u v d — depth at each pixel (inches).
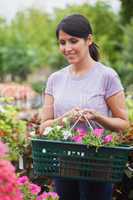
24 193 175.6
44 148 178.4
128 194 219.6
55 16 1202.0
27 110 409.7
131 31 869.8
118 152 175.8
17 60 1079.0
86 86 192.1
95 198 187.6
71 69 195.9
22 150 235.5
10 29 1210.6
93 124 190.2
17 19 1318.9
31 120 253.4
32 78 1070.4
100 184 185.9
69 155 177.3
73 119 186.5
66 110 193.0
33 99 428.8
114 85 191.6
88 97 191.0
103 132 186.7
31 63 1079.0
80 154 176.7
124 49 902.4
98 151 175.8
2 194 135.9
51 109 199.3
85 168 177.6
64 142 176.4
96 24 1066.1
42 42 1208.2
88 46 193.5
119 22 895.1
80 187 188.5
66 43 189.6
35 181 229.5
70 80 194.7
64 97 193.8
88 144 174.9
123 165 177.6
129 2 450.0
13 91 393.1
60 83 196.9
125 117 192.9
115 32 1065.5
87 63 193.3
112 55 1030.4
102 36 1042.7
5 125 246.5
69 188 193.0
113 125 189.5
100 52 200.8
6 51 1082.7
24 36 1200.8
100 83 191.5
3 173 136.4
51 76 199.3
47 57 1077.8
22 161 229.5
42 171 181.0
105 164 176.7
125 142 196.1
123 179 218.8
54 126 186.1
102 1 1075.9
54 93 197.6
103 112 191.6
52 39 1167.6
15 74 1082.1
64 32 188.7
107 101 192.7
